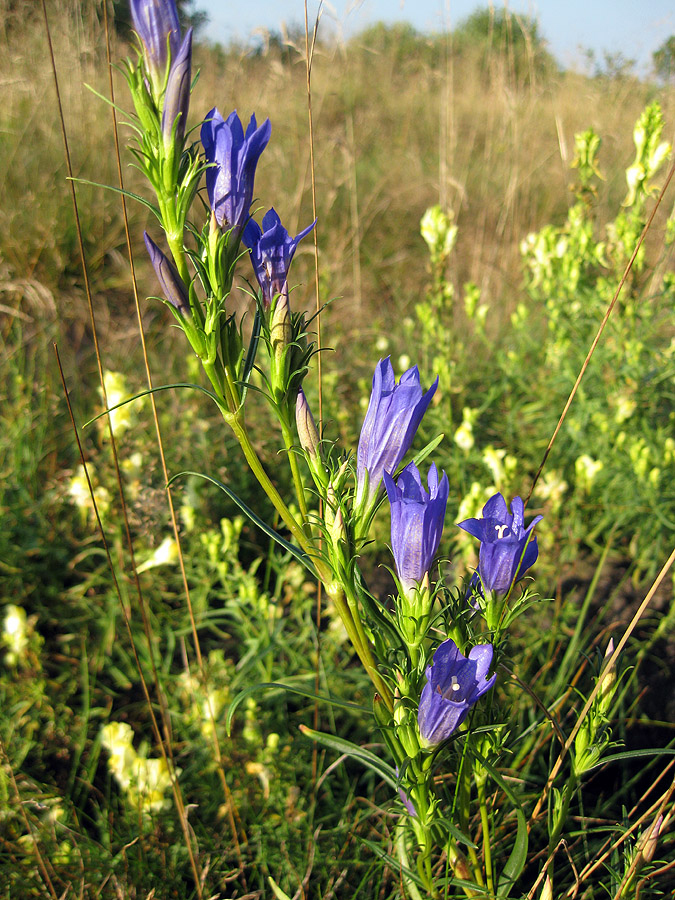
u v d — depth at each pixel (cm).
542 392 84
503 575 29
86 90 122
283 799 47
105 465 66
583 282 82
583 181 81
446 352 81
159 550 59
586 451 78
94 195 118
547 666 55
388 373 27
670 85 105
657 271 81
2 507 69
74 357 94
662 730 56
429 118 170
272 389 29
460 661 26
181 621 64
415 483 27
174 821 47
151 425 77
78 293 107
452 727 26
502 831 43
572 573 72
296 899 42
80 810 49
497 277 116
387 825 47
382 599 67
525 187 127
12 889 43
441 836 33
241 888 46
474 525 28
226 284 27
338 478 27
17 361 91
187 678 54
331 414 79
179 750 55
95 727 57
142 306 108
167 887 44
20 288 98
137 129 26
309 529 30
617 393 77
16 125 119
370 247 133
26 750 51
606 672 32
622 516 69
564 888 42
